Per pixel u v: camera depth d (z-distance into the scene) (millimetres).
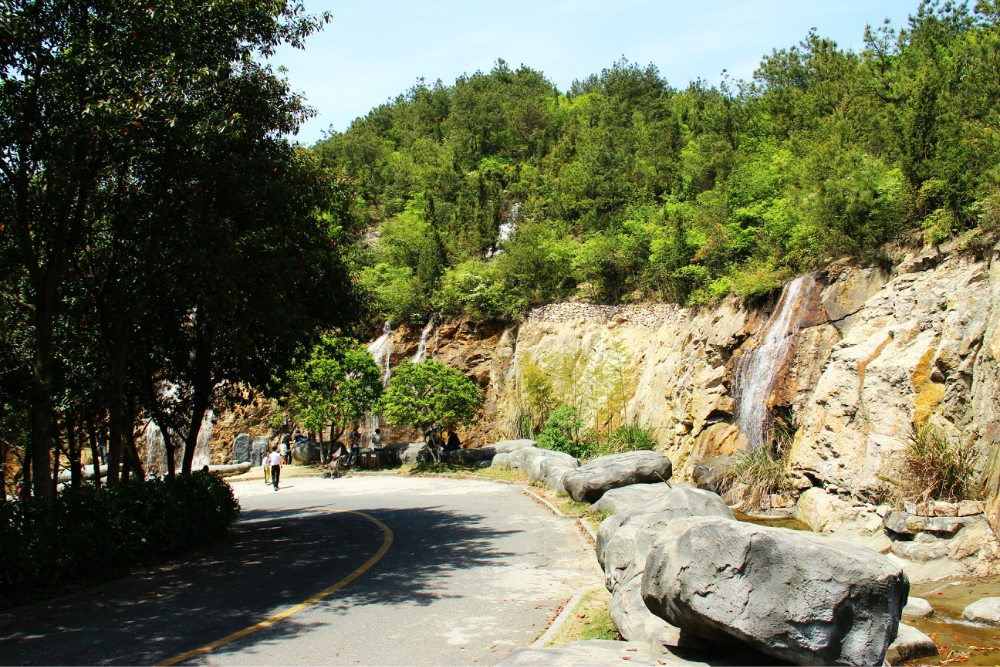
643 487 13914
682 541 5352
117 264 12695
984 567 9383
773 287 20266
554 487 18391
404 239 44000
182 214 11227
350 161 59938
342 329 15570
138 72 10258
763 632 4812
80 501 10203
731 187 26891
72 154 9961
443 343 35906
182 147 10523
